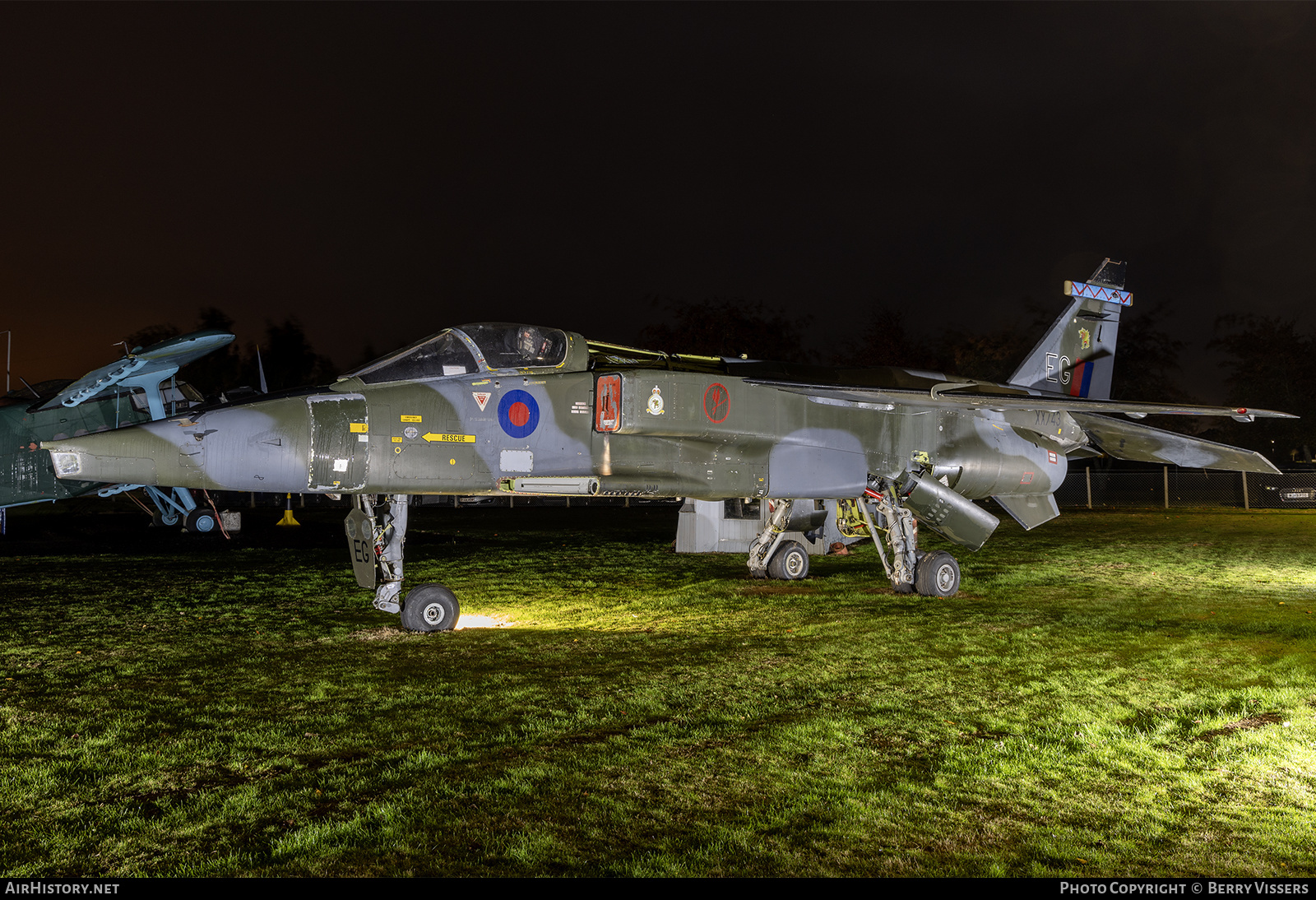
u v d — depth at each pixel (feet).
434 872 12.97
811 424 39.70
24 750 18.52
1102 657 26.89
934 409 43.09
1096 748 18.22
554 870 13.03
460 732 19.58
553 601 39.19
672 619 34.45
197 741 19.02
